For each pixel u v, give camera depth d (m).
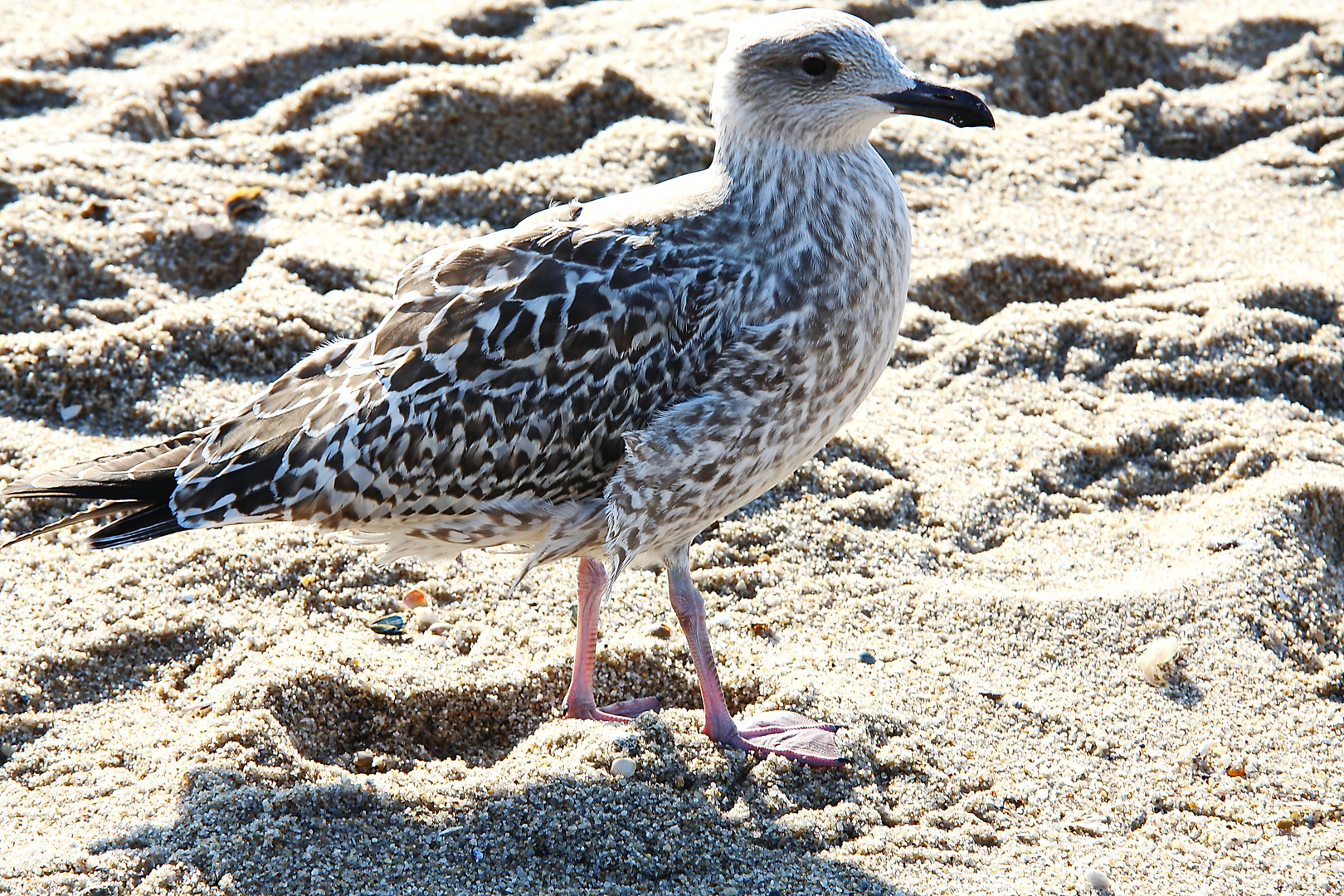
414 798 7.34
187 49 15.41
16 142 13.36
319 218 12.87
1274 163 14.48
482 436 7.49
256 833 6.97
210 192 12.99
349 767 7.86
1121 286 12.66
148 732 7.89
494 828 7.18
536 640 8.80
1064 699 8.41
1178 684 8.53
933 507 10.18
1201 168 14.54
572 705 8.30
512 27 16.52
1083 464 10.70
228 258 12.44
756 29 8.20
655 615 9.16
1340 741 8.10
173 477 7.70
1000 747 8.02
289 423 7.66
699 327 7.65
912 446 10.79
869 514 10.06
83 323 11.38
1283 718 8.28
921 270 12.68
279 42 15.34
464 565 9.44
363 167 13.72
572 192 13.08
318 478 7.50
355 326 11.41
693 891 6.91
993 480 10.42
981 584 9.48
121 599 8.83
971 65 15.87
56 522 8.83
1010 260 12.82
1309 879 7.09
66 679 8.26
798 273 7.79
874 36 8.20
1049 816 7.55
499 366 7.46
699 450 7.59
